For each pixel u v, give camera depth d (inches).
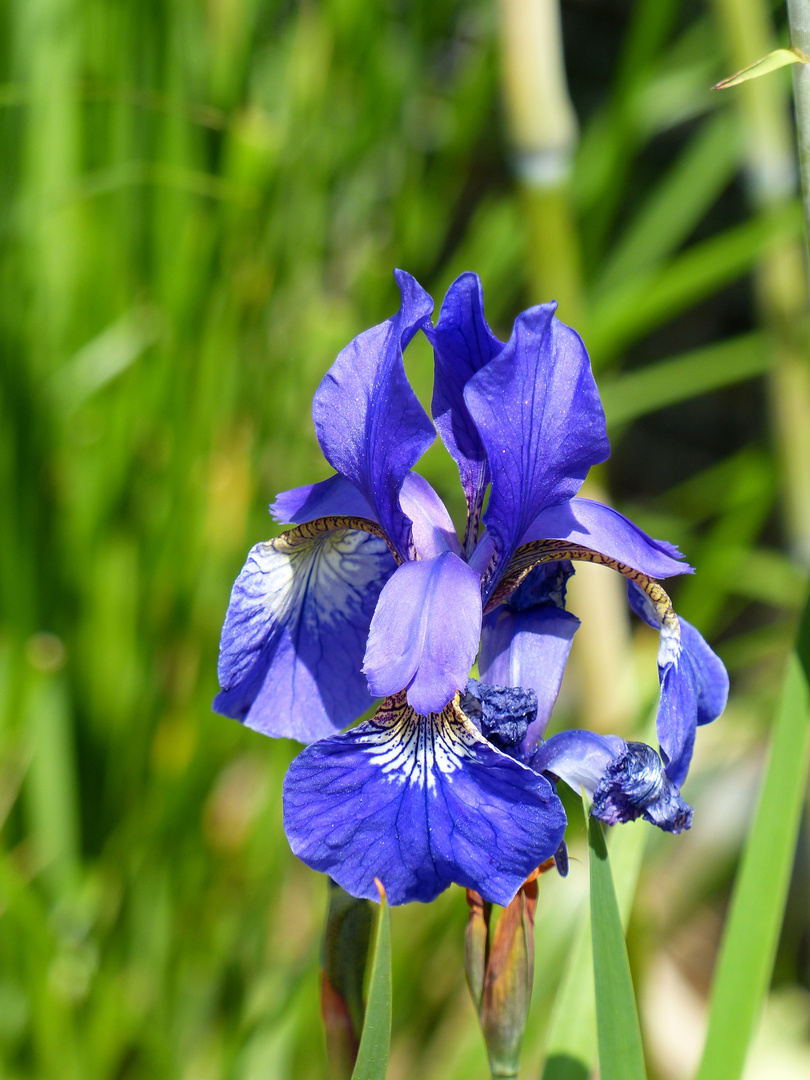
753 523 22.2
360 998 13.7
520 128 17.7
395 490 13.5
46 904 20.4
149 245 22.3
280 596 14.1
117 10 21.2
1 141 20.8
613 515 13.8
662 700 13.4
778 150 18.9
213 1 21.2
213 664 21.2
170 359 20.6
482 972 13.6
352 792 13.0
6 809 20.9
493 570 13.7
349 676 14.3
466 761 13.0
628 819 13.2
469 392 13.2
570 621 14.0
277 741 20.9
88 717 21.5
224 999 21.0
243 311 21.0
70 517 21.5
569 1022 14.7
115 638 21.7
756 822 14.3
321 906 22.0
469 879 12.8
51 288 21.8
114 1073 20.2
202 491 21.5
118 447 21.5
